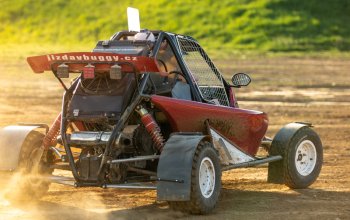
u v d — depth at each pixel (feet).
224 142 80.12
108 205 77.97
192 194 70.08
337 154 120.78
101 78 75.20
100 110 73.97
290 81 297.74
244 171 101.19
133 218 71.15
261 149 117.80
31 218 71.10
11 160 76.74
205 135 73.20
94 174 72.79
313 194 84.58
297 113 191.31
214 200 73.05
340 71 361.71
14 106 198.39
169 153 70.64
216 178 73.56
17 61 379.35
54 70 74.84
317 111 196.75
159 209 75.72
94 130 76.74
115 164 72.84
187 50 82.33
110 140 71.92
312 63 416.87
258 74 328.70
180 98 78.54
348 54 513.86
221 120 80.07
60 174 95.86
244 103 213.87
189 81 80.12
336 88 273.54
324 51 534.37
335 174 99.60
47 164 79.00
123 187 72.28
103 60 72.33
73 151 83.61
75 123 77.71
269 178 86.79
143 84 74.28
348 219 71.15
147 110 75.41
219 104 83.41
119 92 74.23
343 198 82.38
